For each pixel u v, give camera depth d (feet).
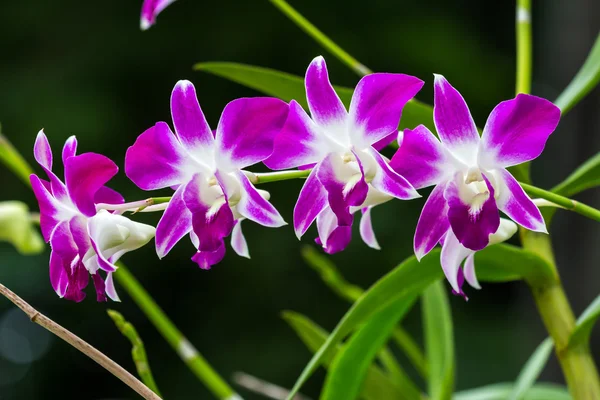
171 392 10.54
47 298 10.28
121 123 10.36
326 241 3.03
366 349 3.32
